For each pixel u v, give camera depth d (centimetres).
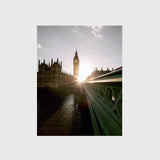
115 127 190
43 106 882
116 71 154
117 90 206
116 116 198
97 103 358
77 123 488
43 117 598
